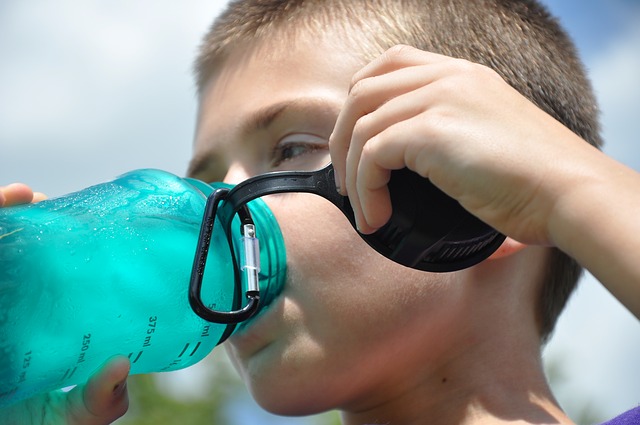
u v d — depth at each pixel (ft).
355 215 6.15
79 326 5.95
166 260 6.35
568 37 9.76
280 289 7.23
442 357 7.66
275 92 7.98
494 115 5.82
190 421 19.80
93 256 6.08
